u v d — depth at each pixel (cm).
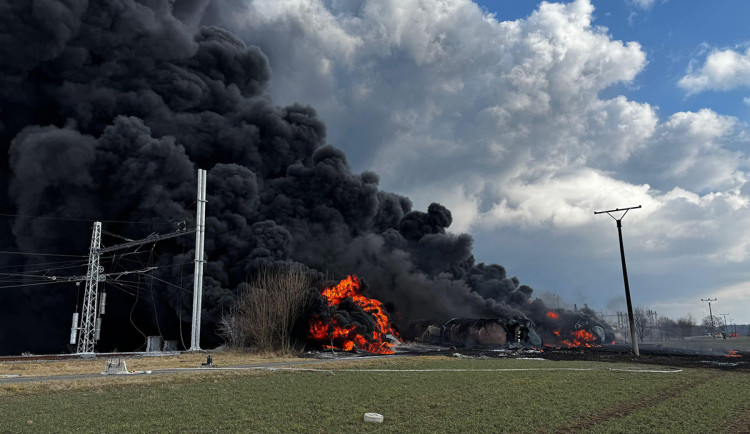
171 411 1520
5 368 3084
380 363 3338
